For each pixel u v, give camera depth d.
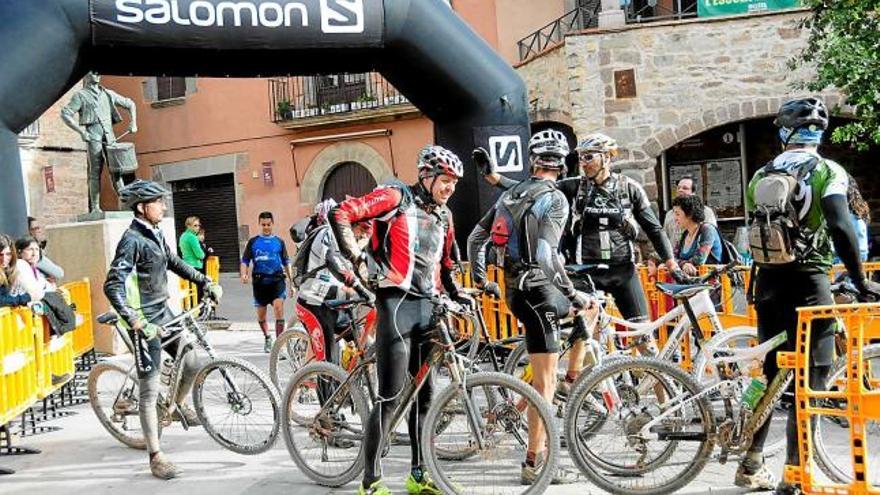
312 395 5.86
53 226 11.73
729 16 13.87
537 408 4.78
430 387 5.24
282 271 11.59
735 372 5.03
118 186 12.12
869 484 4.13
